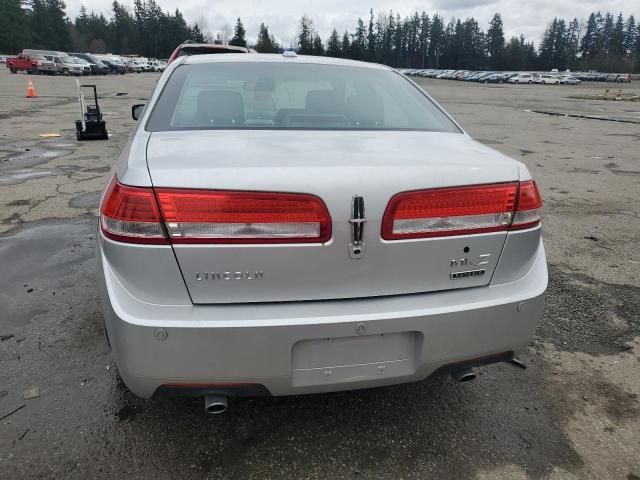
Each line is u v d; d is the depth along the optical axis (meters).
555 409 2.46
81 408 2.38
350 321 1.79
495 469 2.09
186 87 2.61
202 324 1.72
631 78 88.38
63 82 34.47
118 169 1.99
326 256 1.79
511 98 32.28
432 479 2.03
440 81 72.81
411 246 1.87
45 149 9.44
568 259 4.37
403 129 2.54
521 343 2.09
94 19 115.19
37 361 2.73
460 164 1.96
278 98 2.64
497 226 1.99
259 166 1.77
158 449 2.14
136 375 1.78
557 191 6.92
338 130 2.41
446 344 1.93
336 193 1.76
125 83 35.47
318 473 2.05
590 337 3.12
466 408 2.46
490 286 2.03
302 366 1.85
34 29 92.81
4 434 2.20
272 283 1.79
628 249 4.64
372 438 2.25
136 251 1.74
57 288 3.58
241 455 2.13
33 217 5.19
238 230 1.73
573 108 23.98
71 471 2.02
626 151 10.56
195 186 1.71
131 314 1.73
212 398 1.85
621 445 2.23
